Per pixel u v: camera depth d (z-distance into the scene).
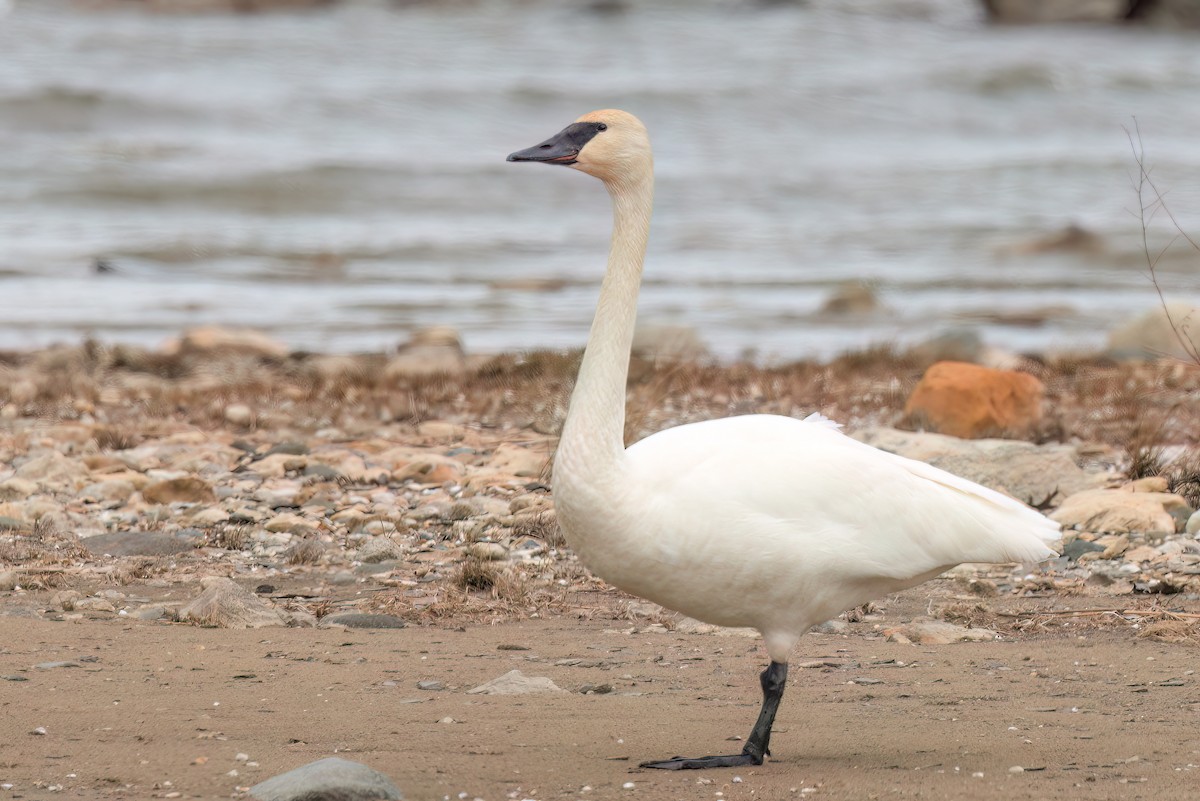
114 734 6.86
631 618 9.77
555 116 57.72
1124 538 11.41
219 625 9.28
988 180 48.25
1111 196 45.91
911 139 58.56
